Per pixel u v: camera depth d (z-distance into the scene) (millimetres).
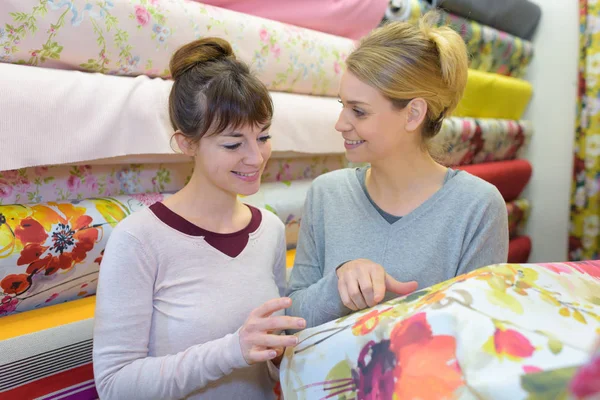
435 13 910
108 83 1030
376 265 743
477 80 2029
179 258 765
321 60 1508
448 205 844
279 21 1478
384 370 562
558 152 2436
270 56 1363
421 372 516
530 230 2576
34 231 938
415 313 572
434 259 834
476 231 829
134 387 688
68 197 1151
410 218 856
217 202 811
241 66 770
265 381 861
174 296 760
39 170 1096
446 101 844
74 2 981
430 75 800
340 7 1551
